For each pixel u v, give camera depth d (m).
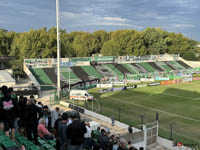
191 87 60.69
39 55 78.94
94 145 13.79
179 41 118.31
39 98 45.12
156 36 118.31
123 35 104.25
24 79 68.12
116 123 29.47
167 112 37.22
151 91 55.09
